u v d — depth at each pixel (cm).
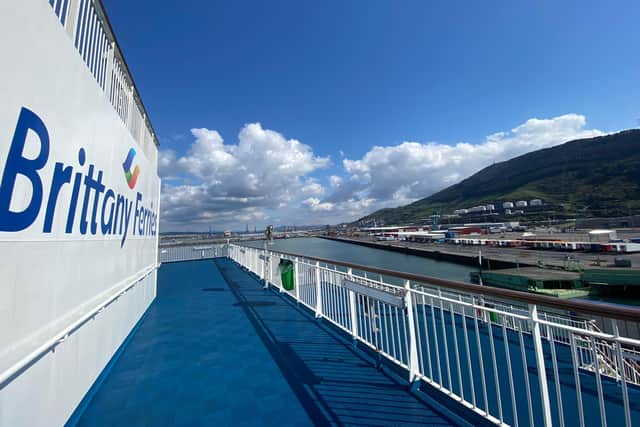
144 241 533
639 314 132
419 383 285
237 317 524
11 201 161
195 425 236
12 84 159
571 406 259
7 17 155
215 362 347
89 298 270
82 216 254
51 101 198
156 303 629
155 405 263
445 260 5562
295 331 450
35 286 185
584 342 379
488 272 3528
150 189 589
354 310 401
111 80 345
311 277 576
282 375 314
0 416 157
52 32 198
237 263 1298
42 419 198
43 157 190
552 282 2920
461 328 480
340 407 255
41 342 191
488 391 286
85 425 237
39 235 189
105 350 317
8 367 158
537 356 188
